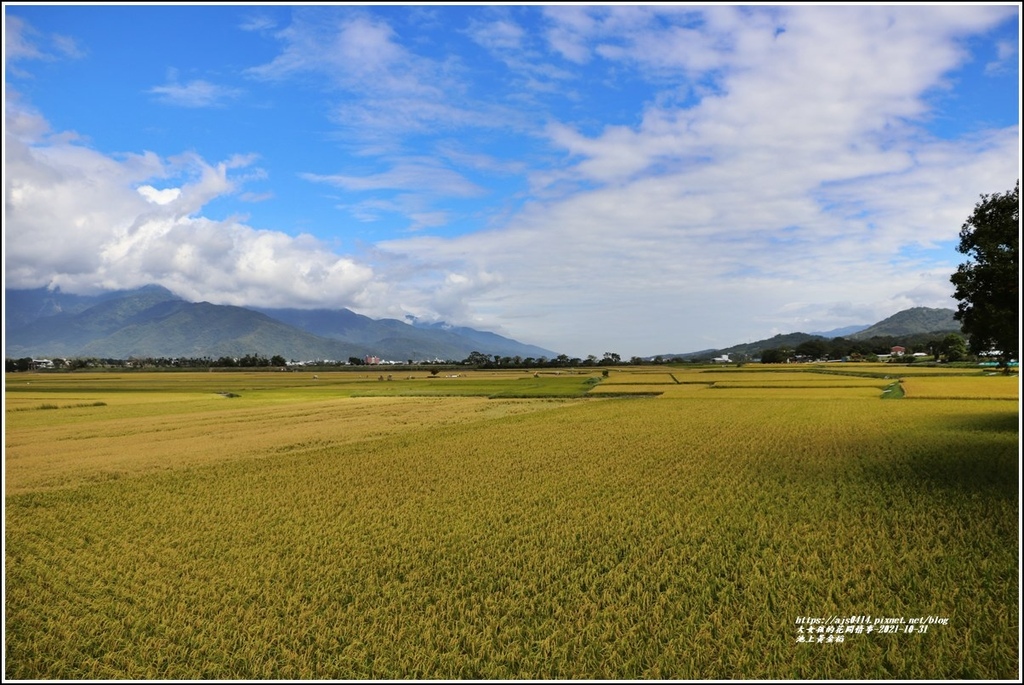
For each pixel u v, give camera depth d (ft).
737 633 35.17
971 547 47.29
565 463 93.09
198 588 44.52
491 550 50.83
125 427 158.71
